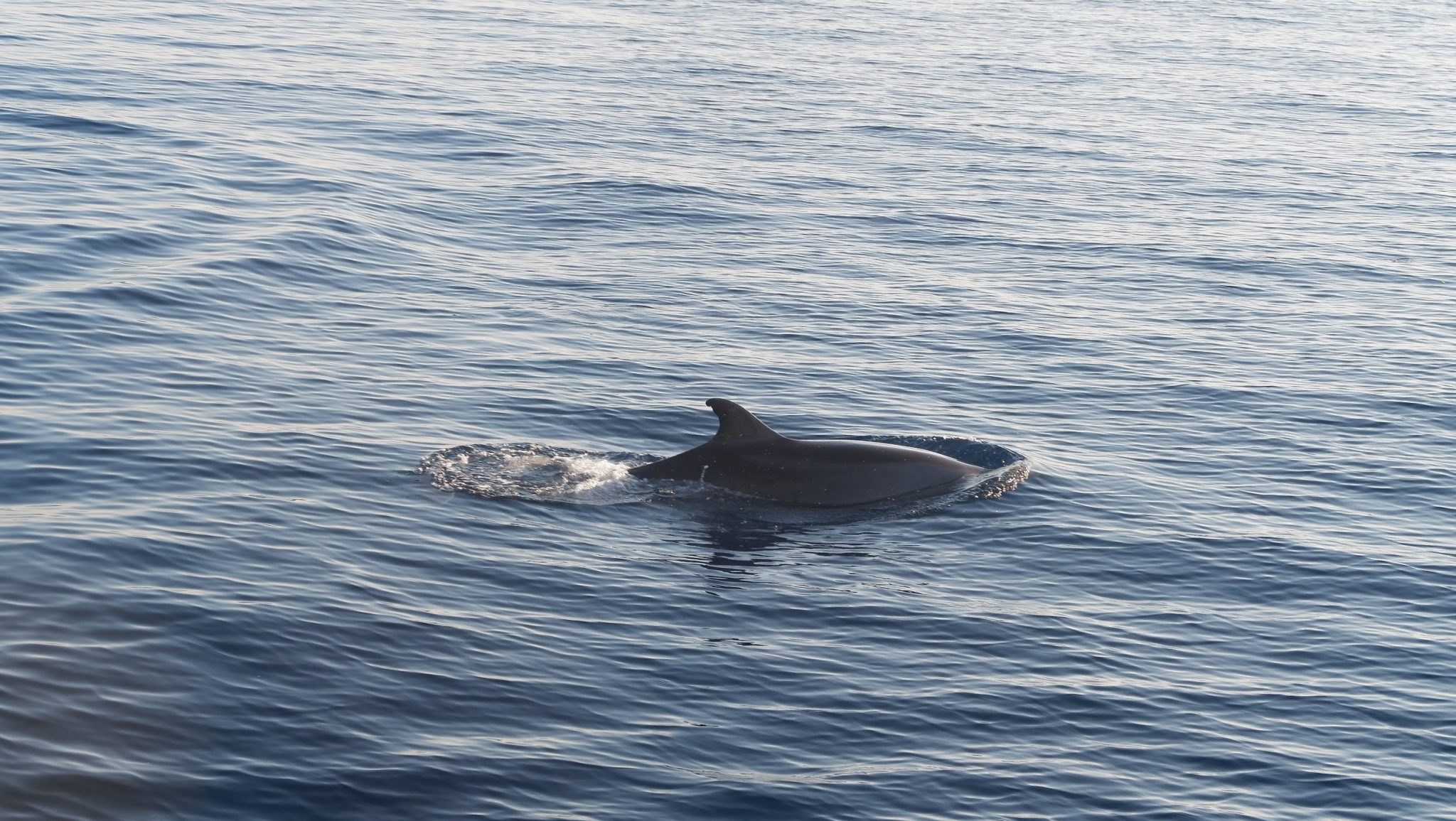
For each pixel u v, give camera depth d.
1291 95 72.56
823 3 102.56
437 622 16.36
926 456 21.95
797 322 30.97
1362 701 16.08
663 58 72.25
